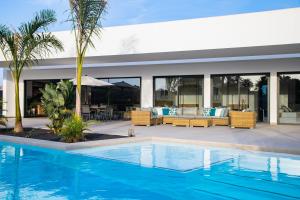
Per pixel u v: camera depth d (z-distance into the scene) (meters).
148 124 14.44
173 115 15.70
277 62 15.26
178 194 4.91
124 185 5.36
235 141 9.33
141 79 18.11
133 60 16.84
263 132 11.86
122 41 13.98
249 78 16.36
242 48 12.25
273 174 6.10
